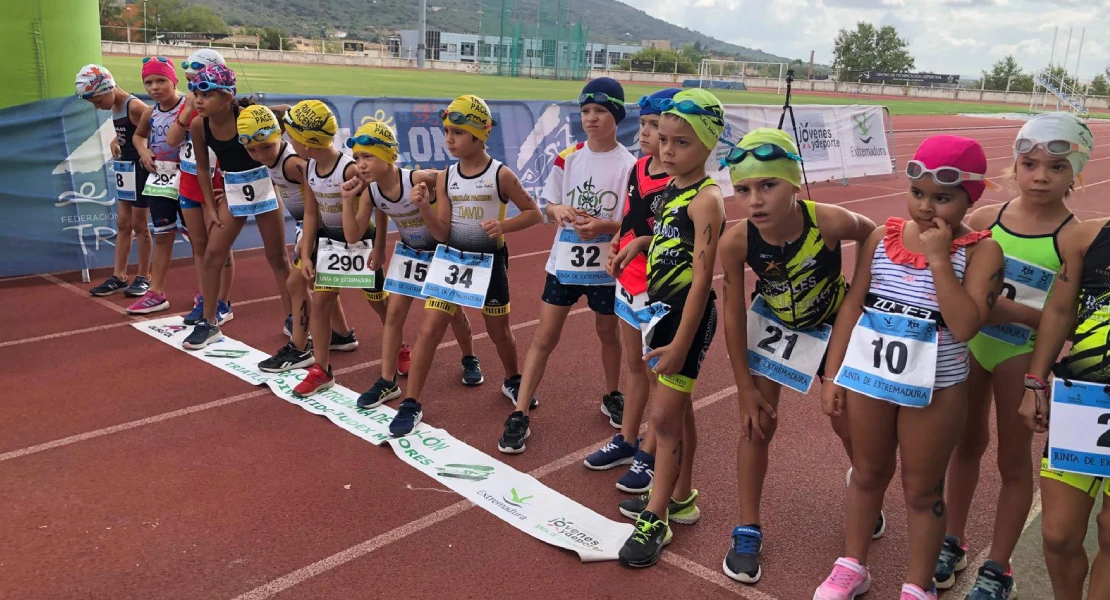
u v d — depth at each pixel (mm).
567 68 41531
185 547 2992
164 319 5758
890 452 2580
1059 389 2277
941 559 2900
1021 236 2648
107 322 5691
